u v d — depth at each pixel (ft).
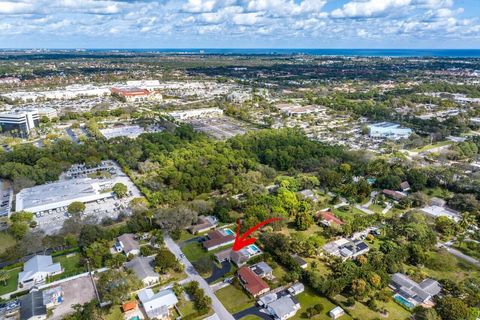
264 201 632.79
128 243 530.68
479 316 401.08
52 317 402.93
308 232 583.99
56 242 523.70
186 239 568.00
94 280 465.88
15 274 482.28
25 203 648.38
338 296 441.68
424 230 554.05
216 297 440.04
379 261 482.69
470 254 529.04
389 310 419.13
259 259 510.17
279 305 411.75
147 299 418.51
